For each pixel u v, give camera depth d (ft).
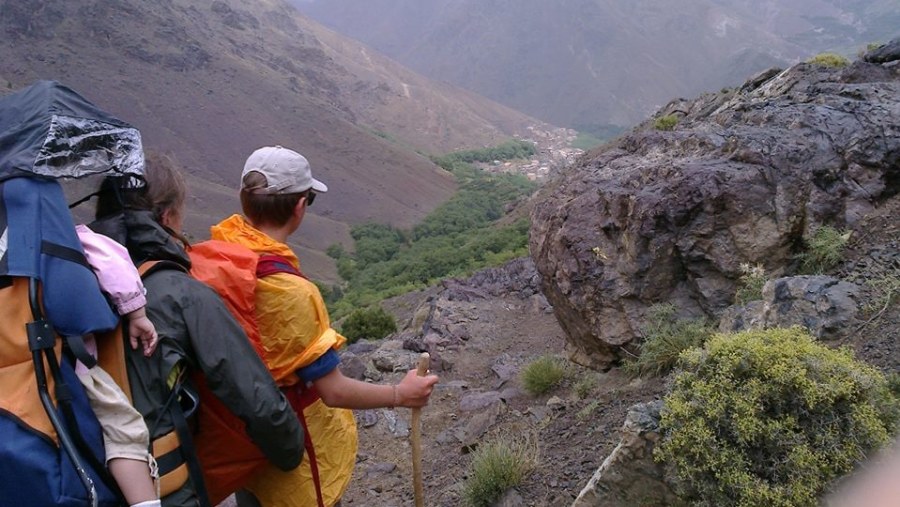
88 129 7.34
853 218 19.39
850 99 22.74
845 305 15.49
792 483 9.96
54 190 7.01
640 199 20.43
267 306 8.45
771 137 20.80
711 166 20.31
